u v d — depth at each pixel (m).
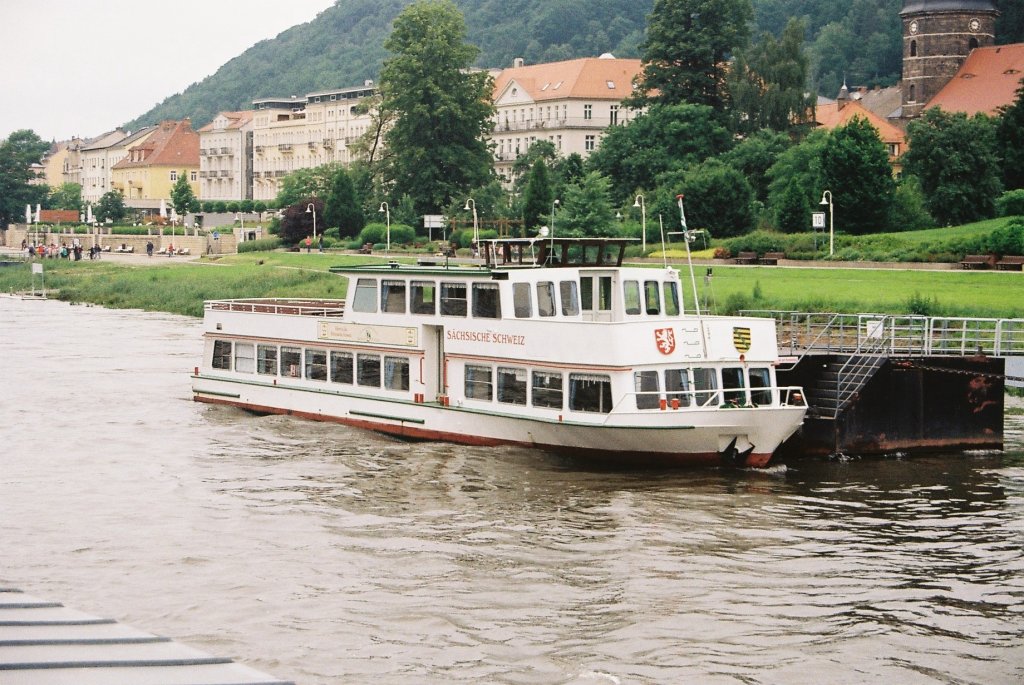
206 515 39.78
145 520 39.16
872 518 39.50
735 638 29.67
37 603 20.64
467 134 175.12
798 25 185.12
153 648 18.22
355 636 29.72
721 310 75.25
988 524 38.94
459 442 49.09
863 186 115.62
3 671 16.84
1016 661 28.52
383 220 165.12
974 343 59.50
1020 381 60.56
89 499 41.78
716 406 45.09
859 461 47.59
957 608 31.69
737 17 184.50
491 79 180.00
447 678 27.48
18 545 36.59
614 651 28.89
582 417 44.81
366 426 52.69
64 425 55.06
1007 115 137.88
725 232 123.44
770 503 41.06
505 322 47.25
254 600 32.00
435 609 31.41
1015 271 88.38
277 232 186.50
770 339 46.12
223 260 165.38
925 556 35.69
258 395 57.75
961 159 127.44
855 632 30.09
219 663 17.75
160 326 104.25
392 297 51.69
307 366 55.75
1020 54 199.75
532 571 34.22
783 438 44.97
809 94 189.00
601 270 48.31
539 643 29.34
